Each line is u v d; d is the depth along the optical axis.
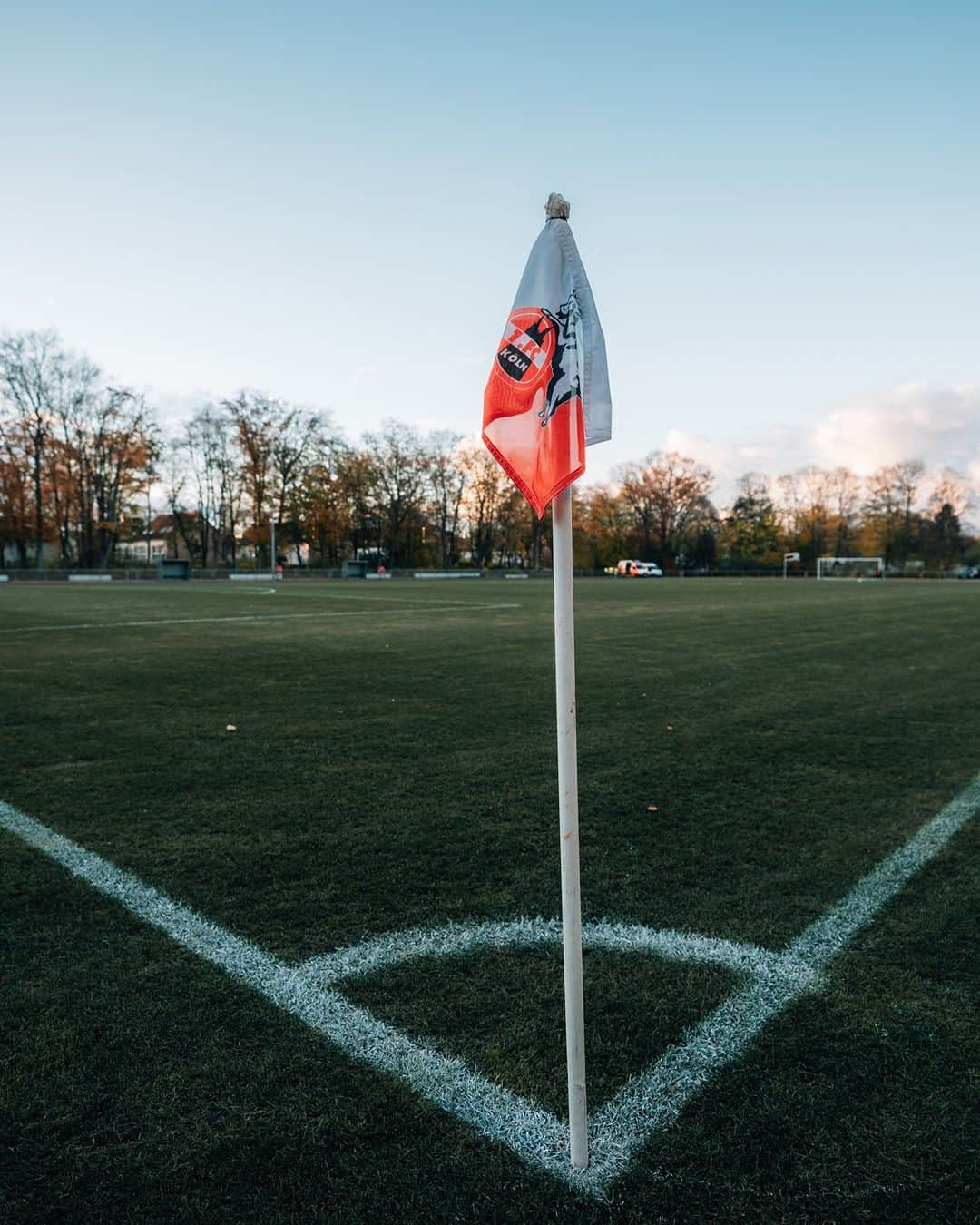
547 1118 2.11
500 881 3.66
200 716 7.21
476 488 73.19
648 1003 2.67
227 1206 1.81
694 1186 1.88
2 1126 2.06
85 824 4.39
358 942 3.08
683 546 82.38
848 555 83.62
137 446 54.53
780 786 5.18
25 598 26.91
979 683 9.22
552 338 1.96
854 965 2.93
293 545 64.62
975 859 3.96
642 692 8.52
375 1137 2.03
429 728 6.77
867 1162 1.95
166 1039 2.44
